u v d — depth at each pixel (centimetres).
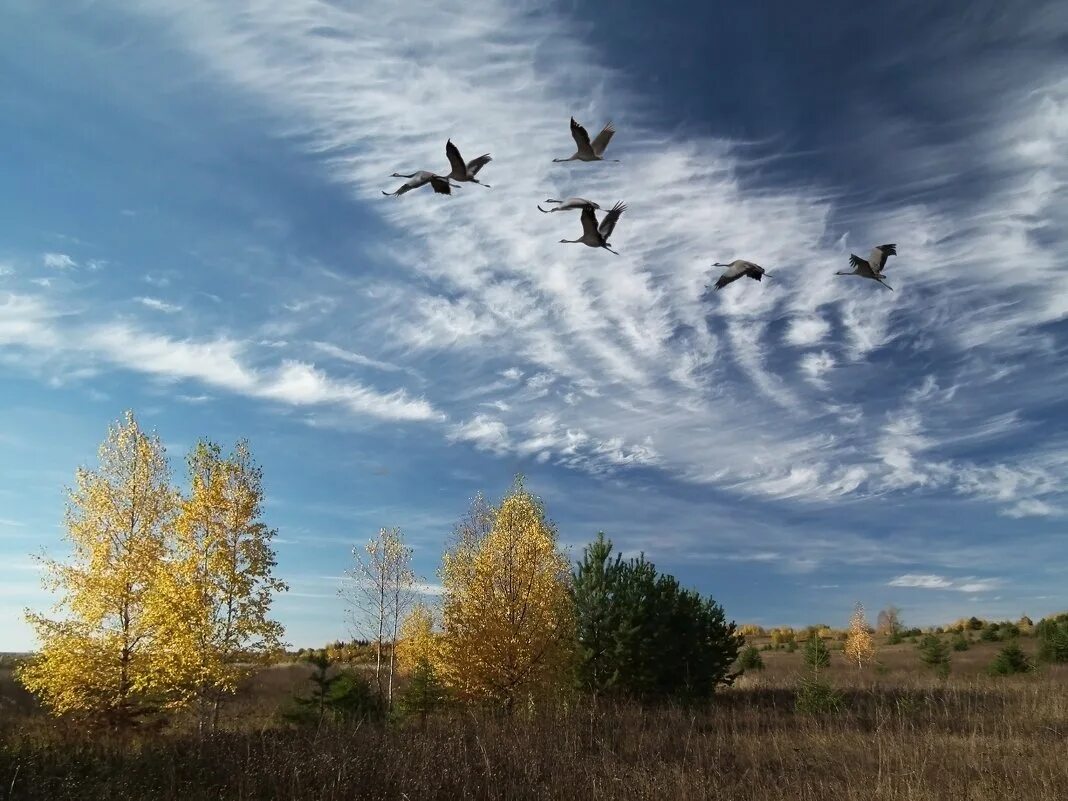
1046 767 1198
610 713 1914
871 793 1092
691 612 2444
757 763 1337
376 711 2053
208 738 1429
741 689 2972
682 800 1074
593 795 1096
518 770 1221
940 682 2919
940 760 1305
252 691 2442
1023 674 3166
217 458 1961
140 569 1916
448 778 1145
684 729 1764
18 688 2284
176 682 1809
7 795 1047
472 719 1750
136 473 2000
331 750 1241
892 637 6094
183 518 1905
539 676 1953
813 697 2073
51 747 1348
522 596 2039
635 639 2188
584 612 2291
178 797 1069
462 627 2022
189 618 1812
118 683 1834
